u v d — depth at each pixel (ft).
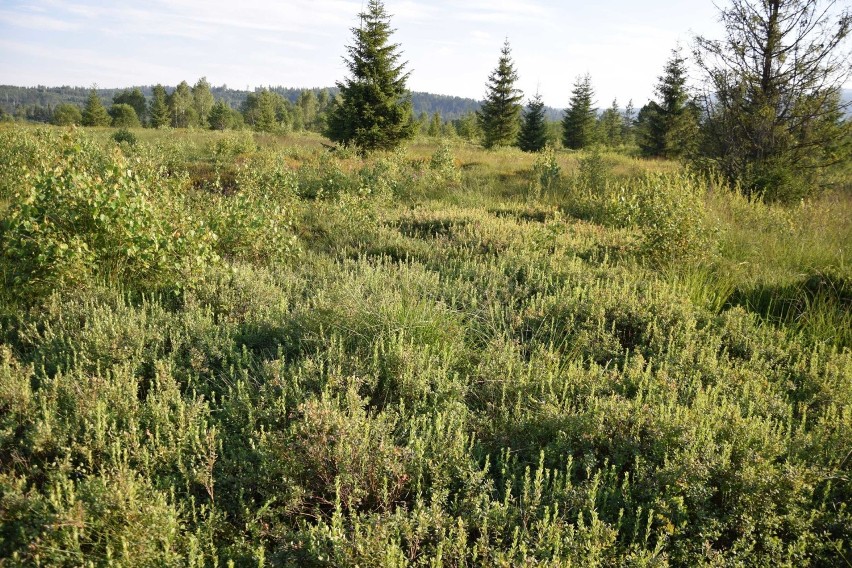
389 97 78.33
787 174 41.91
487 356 14.89
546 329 17.25
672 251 24.39
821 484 10.43
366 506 9.93
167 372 13.01
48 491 9.10
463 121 194.18
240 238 23.52
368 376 13.21
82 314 15.62
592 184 44.98
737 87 47.24
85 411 10.85
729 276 22.80
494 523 9.12
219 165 46.24
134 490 8.67
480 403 13.42
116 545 8.19
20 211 17.60
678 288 20.67
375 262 24.89
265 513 9.36
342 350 14.23
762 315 20.20
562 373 13.94
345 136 77.25
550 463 10.89
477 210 34.58
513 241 26.08
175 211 20.92
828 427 12.10
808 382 14.37
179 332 15.02
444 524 9.02
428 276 21.16
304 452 10.36
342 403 12.37
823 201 39.29
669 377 14.01
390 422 11.72
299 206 33.27
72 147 19.39
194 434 10.52
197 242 19.60
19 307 17.08
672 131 107.96
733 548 8.71
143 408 11.40
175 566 7.91
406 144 81.35
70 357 13.41
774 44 45.32
